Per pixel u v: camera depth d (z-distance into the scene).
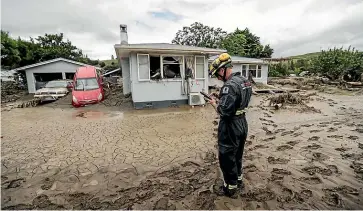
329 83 17.12
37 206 2.28
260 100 10.33
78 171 3.12
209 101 2.45
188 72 8.92
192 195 2.40
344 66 17.95
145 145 4.25
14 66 22.38
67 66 16.30
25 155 3.82
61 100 10.72
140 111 8.02
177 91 8.95
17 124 6.36
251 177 2.75
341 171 2.84
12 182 2.83
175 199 2.33
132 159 3.54
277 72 26.48
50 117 7.34
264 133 4.86
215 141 4.40
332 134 4.55
